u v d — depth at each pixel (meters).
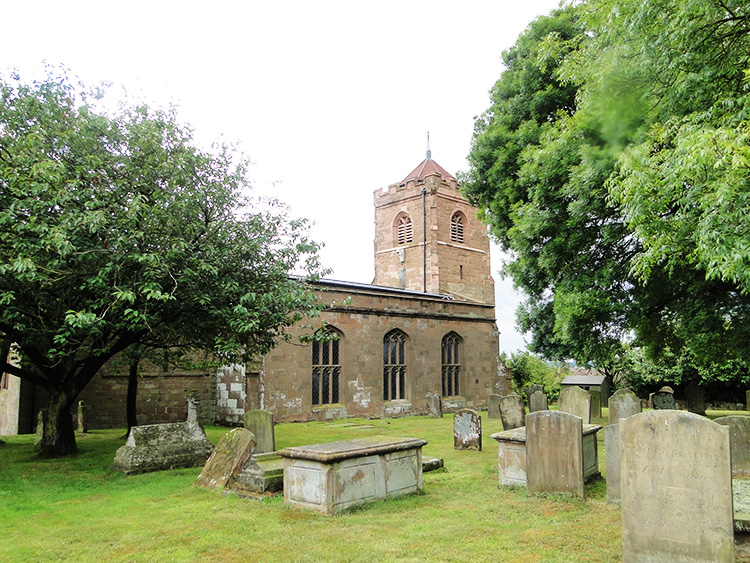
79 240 10.22
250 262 13.18
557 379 40.47
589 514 7.54
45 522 7.57
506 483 9.46
